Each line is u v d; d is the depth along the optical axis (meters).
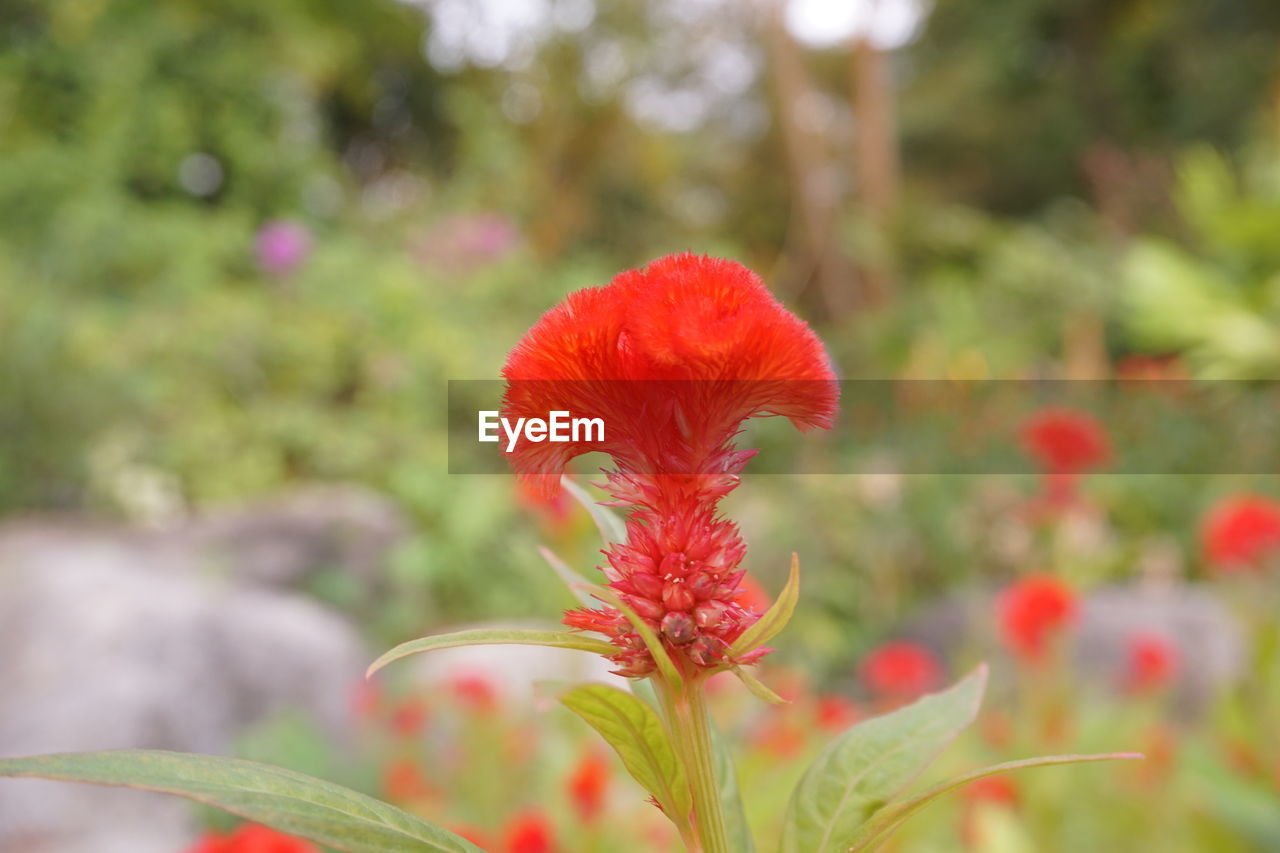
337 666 5.29
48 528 6.21
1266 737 2.77
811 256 20.20
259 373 8.00
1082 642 5.80
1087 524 5.57
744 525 7.34
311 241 9.64
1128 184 15.90
